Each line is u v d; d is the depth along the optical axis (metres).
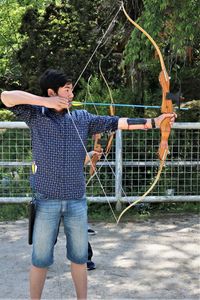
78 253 3.07
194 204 6.75
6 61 14.20
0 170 6.59
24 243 5.14
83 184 3.04
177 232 5.60
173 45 6.24
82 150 3.03
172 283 4.07
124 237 5.39
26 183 6.52
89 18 8.97
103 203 6.51
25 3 14.38
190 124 6.38
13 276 4.20
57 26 9.45
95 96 7.22
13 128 6.33
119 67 8.36
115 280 4.11
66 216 3.03
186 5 5.99
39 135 2.99
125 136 6.48
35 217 3.02
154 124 3.14
